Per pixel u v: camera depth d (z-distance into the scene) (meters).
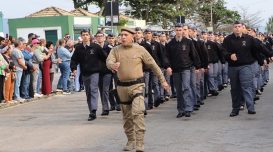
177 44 12.53
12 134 10.91
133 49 8.56
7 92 16.11
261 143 8.91
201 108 14.15
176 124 11.35
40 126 11.89
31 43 17.75
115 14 21.72
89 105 12.62
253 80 12.44
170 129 10.65
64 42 20.16
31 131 11.20
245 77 12.20
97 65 12.53
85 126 11.59
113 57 8.58
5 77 15.65
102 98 13.27
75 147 9.12
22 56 16.59
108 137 10.00
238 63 12.17
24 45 16.77
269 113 12.59
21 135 10.73
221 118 12.05
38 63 17.83
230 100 15.99
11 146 9.52
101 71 12.68
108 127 11.29
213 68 17.36
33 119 13.20
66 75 19.97
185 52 12.49
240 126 10.76
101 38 13.24
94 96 12.52
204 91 16.50
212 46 17.34
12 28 41.06
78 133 10.62
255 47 12.16
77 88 20.98
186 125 11.15
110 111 14.12
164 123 11.58
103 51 12.59
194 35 14.77
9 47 16.30
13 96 16.70
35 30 40.75
